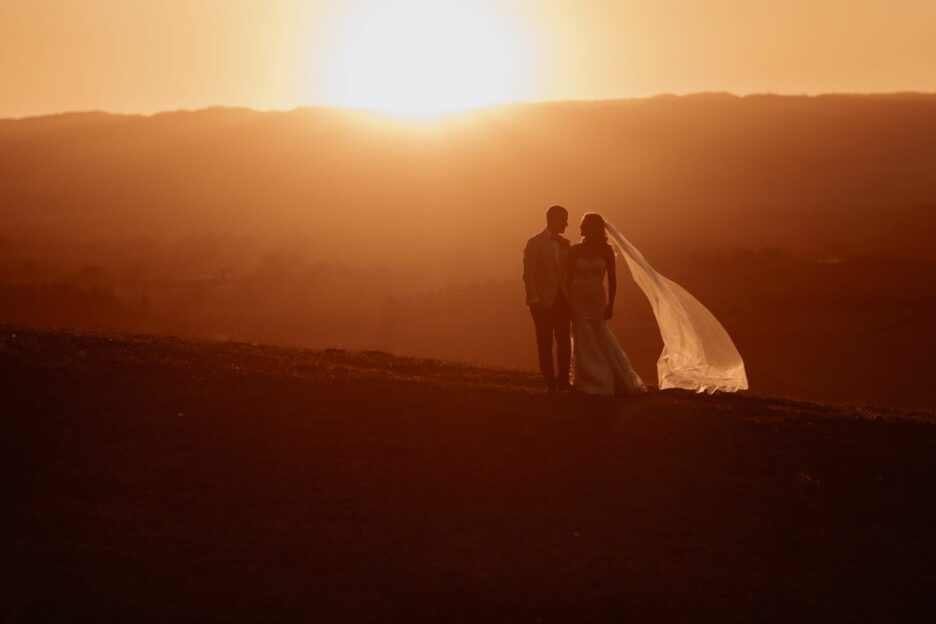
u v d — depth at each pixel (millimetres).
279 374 21391
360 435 18266
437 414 19594
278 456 17172
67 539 14078
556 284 22172
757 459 18484
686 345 23984
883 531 16141
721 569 14695
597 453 18312
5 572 13062
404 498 16172
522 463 17688
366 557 14273
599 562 14609
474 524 15508
